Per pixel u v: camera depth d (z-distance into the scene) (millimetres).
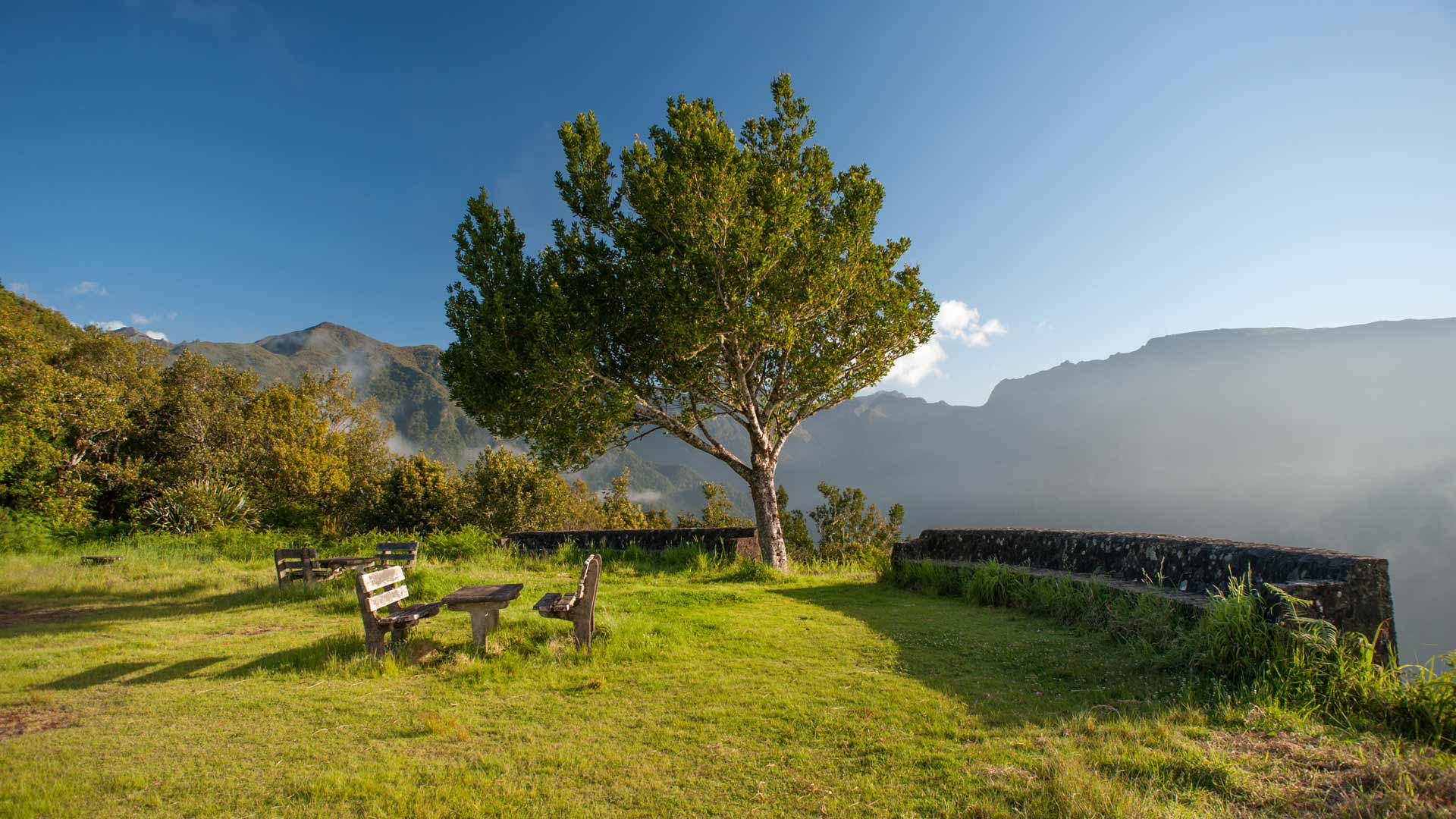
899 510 26312
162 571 13289
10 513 19203
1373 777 3236
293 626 8172
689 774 3707
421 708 4922
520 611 8266
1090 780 3273
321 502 34438
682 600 9672
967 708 4672
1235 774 3361
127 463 28031
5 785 3592
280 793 3512
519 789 3520
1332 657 4617
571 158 14406
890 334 14391
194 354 37312
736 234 12008
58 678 5824
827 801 3324
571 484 50906
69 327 36188
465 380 13477
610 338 14406
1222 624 5184
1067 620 7594
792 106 14766
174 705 5031
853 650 6570
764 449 15406
